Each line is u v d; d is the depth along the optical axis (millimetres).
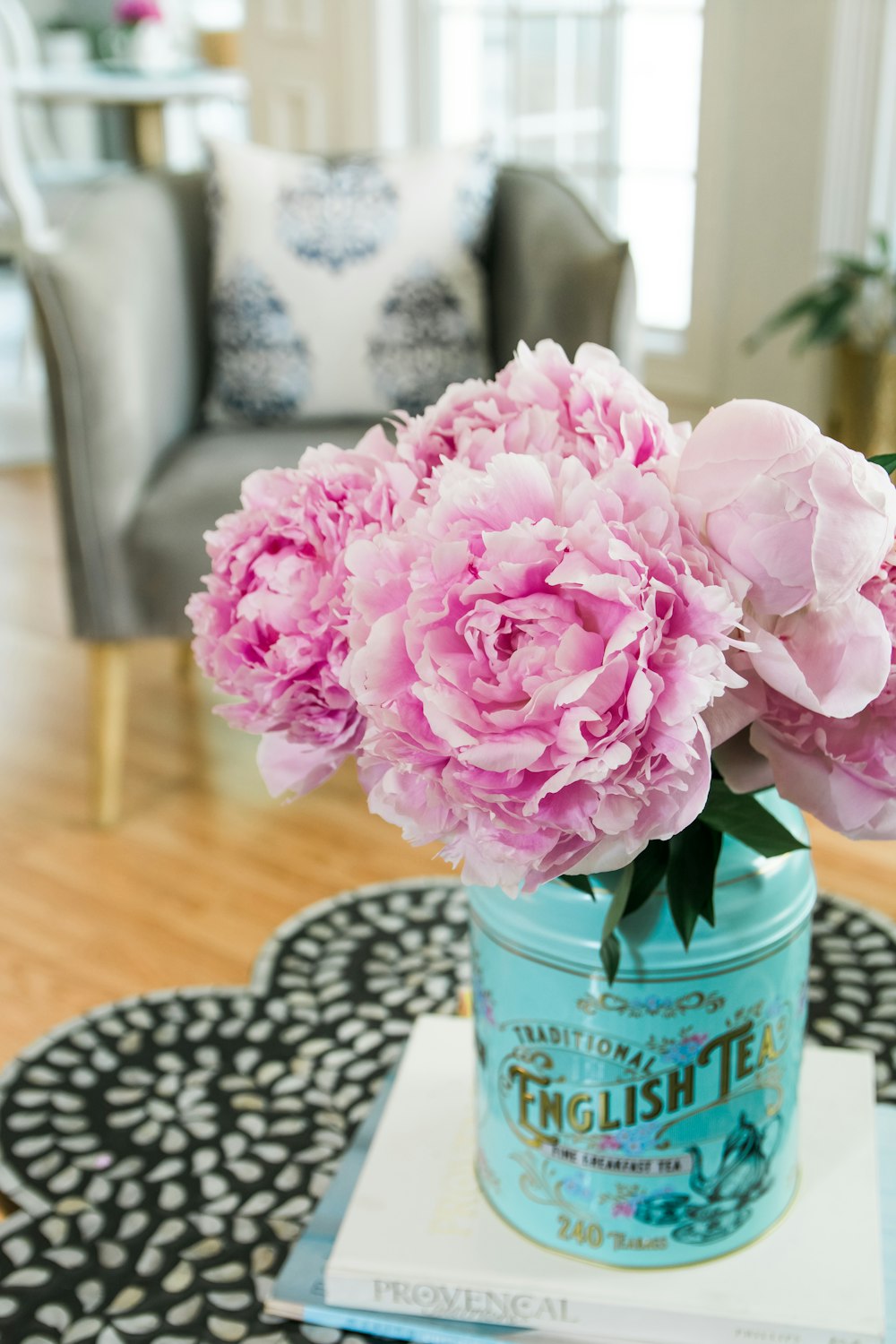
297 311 2211
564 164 3699
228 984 1594
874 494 586
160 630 1936
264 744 739
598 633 574
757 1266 847
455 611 586
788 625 620
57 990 1591
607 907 764
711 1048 790
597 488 589
